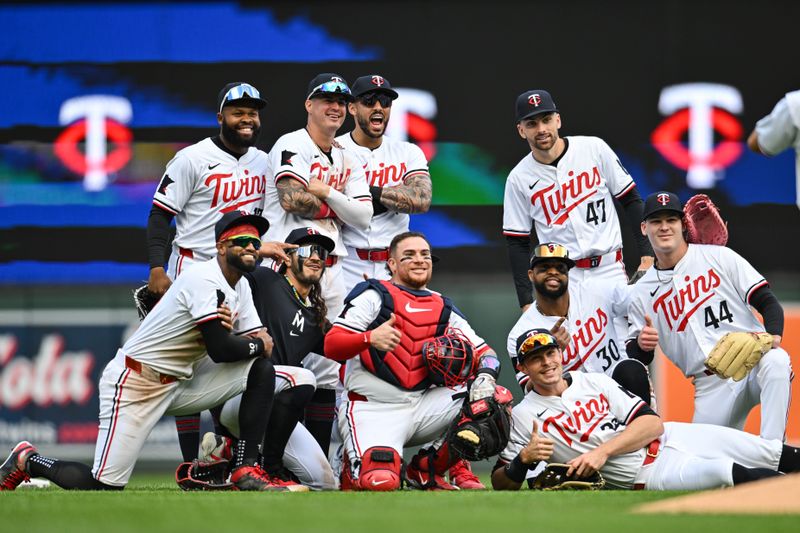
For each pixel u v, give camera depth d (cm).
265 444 2202
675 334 2505
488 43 3703
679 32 3678
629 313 2559
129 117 3722
